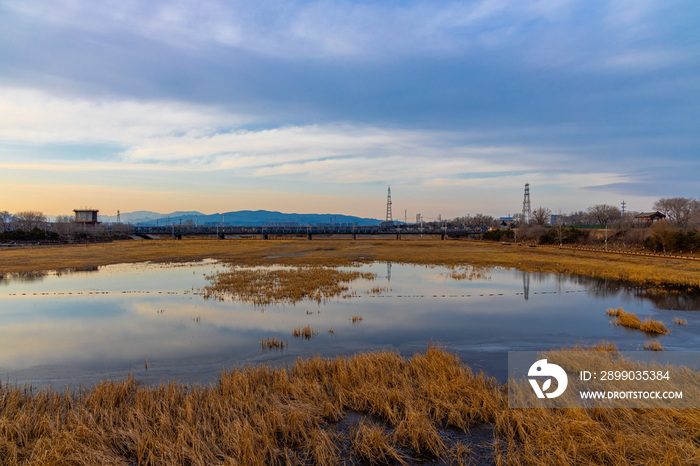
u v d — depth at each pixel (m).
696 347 16.20
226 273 39.75
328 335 18.25
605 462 8.10
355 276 38.59
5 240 95.69
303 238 159.12
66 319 21.33
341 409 10.48
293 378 11.96
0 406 10.02
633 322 19.86
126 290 30.44
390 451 8.58
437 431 9.59
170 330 19.06
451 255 67.00
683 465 7.76
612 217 136.50
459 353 15.55
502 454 8.59
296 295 27.50
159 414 9.67
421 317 21.81
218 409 9.91
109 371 13.71
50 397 10.59
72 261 53.78
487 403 10.22
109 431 9.07
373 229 186.38
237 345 16.70
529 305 25.36
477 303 25.86
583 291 30.75
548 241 101.25
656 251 67.19
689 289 31.48
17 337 17.95
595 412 9.83
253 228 166.00
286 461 8.29
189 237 180.12
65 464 7.85
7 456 7.96
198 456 8.09
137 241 125.06
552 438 8.72
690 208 97.94
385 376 12.00
